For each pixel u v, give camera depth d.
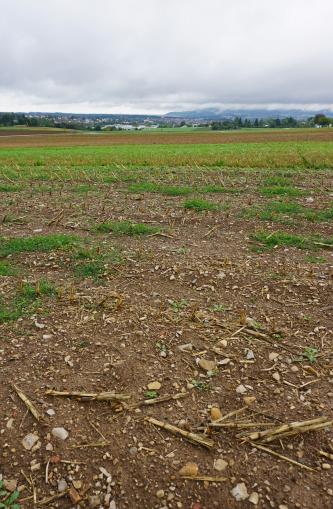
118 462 2.59
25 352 3.53
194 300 4.38
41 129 108.38
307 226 6.83
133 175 12.80
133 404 2.99
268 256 5.55
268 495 2.40
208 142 42.94
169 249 5.80
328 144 32.38
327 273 4.93
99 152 27.45
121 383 3.19
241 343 3.67
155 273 5.00
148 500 2.39
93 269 5.13
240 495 2.40
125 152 26.45
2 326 3.90
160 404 3.01
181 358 3.47
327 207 7.95
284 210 7.71
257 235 6.33
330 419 2.87
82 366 3.37
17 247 5.89
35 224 7.24
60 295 4.42
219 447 2.70
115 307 4.19
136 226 6.78
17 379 3.22
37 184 11.55
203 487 2.45
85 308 4.20
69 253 5.64
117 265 5.24
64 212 8.00
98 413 2.93
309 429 2.78
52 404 2.99
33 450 2.67
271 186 10.37
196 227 6.90
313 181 11.02
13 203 8.88
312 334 3.80
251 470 2.54
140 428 2.81
